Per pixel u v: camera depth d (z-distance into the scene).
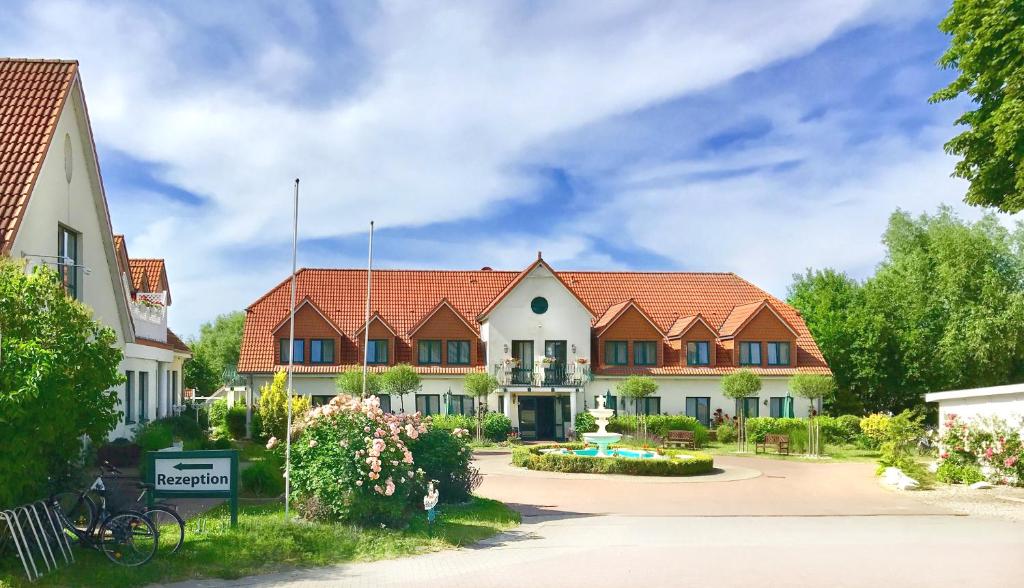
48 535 10.80
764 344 46.88
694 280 52.62
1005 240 58.19
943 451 25.36
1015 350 50.69
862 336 52.84
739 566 11.80
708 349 47.03
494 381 41.94
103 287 21.30
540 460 27.78
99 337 11.87
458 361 45.59
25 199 16.48
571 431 43.56
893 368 53.12
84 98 19.55
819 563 12.06
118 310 22.23
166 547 11.50
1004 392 23.14
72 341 11.19
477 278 50.47
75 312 11.54
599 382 45.78
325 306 47.00
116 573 10.37
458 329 45.69
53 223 18.25
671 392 46.25
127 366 23.48
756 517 17.56
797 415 46.34
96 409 11.59
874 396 54.44
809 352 47.97
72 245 19.70
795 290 67.94
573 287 51.00
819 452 36.22
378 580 10.77
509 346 45.38
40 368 10.16
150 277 34.81
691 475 26.78
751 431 40.84
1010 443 22.73
